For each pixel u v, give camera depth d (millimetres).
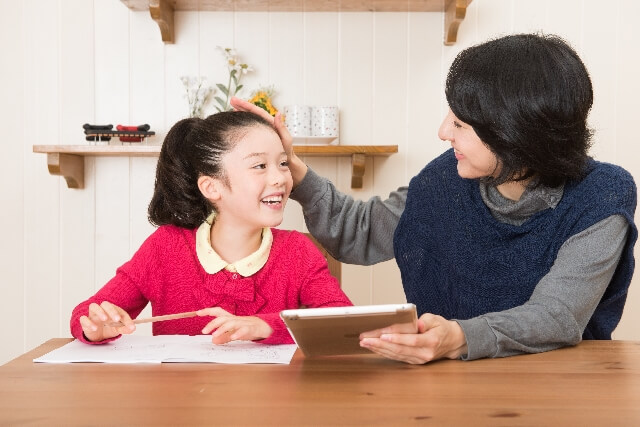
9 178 2123
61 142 2117
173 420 623
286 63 2113
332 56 2113
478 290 1136
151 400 686
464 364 851
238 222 1224
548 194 1060
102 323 966
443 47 2115
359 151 1940
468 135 1028
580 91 967
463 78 984
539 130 960
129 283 1218
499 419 630
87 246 2131
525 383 756
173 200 1272
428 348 831
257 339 974
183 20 2096
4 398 695
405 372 805
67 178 2064
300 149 1928
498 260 1113
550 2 2115
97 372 805
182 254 1246
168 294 1237
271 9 2084
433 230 1224
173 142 1271
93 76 2115
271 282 1248
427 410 655
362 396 702
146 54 2109
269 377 780
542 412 651
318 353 885
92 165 2119
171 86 2113
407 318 797
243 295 1203
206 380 767
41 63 2113
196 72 2109
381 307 778
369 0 2008
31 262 2131
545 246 1067
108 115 2115
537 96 946
